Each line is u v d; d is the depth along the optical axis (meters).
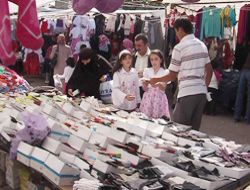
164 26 7.29
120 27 8.20
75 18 8.11
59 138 2.25
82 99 3.46
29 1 1.57
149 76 3.86
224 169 1.96
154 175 1.83
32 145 2.13
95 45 8.38
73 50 8.16
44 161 1.92
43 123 2.23
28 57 9.57
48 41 8.83
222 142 2.49
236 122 6.56
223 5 7.10
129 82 3.71
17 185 2.45
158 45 7.50
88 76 4.09
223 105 7.03
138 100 3.82
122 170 1.88
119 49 8.34
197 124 3.56
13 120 2.50
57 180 1.78
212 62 6.88
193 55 3.37
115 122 2.68
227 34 6.94
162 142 2.38
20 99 3.31
